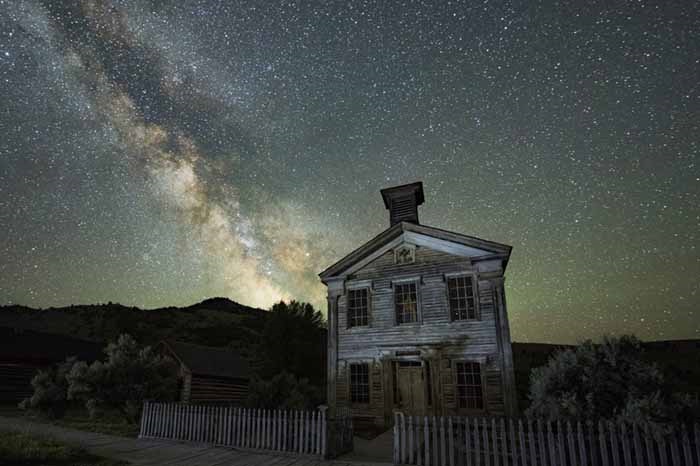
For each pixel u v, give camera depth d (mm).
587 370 8320
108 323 61156
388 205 21312
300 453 9883
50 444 9031
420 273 17141
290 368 31297
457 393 15242
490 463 8281
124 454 9375
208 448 10477
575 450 7469
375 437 14195
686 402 7414
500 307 15539
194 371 25234
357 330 17422
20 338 24875
